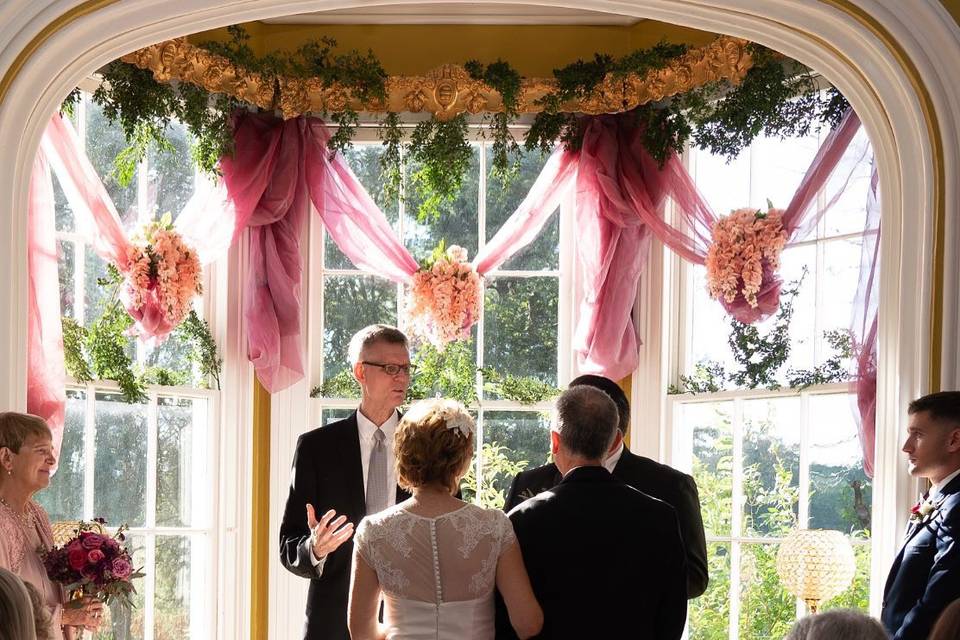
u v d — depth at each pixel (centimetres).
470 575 279
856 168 455
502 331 575
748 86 480
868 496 443
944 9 378
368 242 552
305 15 552
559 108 537
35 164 417
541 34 557
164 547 511
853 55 399
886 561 399
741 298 488
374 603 284
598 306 529
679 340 549
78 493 464
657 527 285
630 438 546
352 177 550
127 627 490
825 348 467
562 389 567
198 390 529
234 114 530
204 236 513
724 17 412
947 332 379
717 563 517
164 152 529
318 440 396
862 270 431
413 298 548
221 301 546
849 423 454
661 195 519
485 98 537
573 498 286
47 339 418
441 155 536
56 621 353
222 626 533
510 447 568
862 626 208
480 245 579
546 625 282
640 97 521
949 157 379
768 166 502
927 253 384
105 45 407
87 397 469
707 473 527
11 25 376
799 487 477
